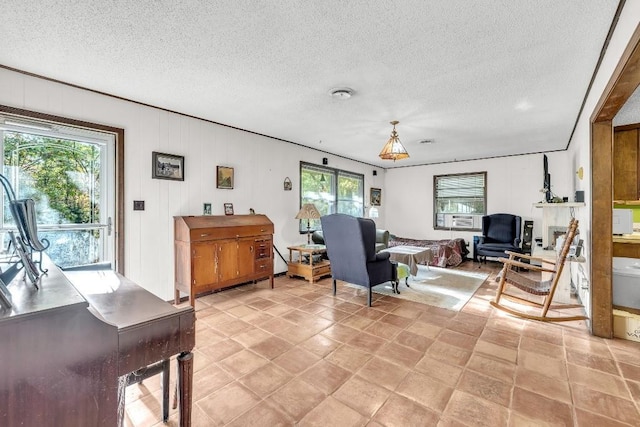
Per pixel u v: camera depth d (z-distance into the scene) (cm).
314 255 474
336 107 334
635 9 152
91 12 174
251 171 441
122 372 105
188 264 331
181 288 342
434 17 179
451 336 260
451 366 211
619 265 270
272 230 414
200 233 337
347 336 260
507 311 311
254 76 259
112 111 305
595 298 258
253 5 169
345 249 351
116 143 309
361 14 177
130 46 212
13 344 77
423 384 191
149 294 149
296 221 516
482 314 313
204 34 198
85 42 207
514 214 598
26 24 185
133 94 300
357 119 377
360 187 691
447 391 183
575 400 174
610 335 253
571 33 194
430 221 708
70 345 86
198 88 285
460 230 665
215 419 160
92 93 291
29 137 263
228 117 372
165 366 159
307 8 172
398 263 417
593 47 210
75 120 280
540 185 571
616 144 342
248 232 384
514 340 252
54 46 212
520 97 303
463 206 664
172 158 352
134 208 322
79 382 88
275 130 431
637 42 149
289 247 481
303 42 207
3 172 250
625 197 338
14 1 164
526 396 178
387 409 167
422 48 213
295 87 282
